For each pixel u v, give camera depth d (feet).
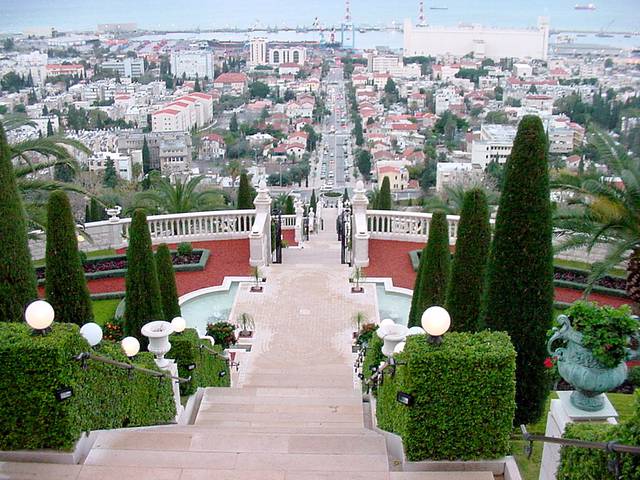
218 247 80.38
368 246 80.43
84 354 25.40
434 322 25.13
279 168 383.86
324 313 63.16
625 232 55.21
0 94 584.81
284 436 27.66
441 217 46.24
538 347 32.60
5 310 34.53
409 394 25.04
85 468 24.73
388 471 24.98
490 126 430.20
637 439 17.46
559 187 58.03
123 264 73.26
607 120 393.50
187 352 39.17
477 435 25.23
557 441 18.99
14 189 34.78
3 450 25.31
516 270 32.30
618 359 22.59
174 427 30.73
